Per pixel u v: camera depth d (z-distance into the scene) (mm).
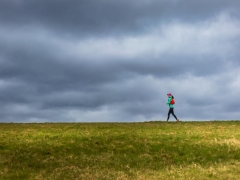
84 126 30266
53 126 30562
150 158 19984
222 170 17609
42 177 16984
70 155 20594
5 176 17031
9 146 22250
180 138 23609
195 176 16719
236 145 21750
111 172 17750
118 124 32250
